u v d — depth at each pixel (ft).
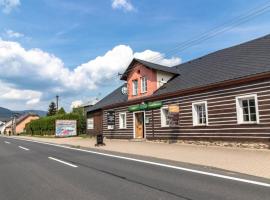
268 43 63.72
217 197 23.44
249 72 54.70
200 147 58.80
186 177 31.65
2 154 61.82
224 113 59.16
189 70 81.82
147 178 31.65
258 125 52.70
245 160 39.91
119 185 28.60
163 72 83.61
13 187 29.22
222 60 71.87
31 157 54.34
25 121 341.21
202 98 64.34
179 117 70.23
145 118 82.17
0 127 482.69
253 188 26.14
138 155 51.06
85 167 40.42
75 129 136.36
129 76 91.66
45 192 26.63
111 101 103.71
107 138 101.19
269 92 50.98
